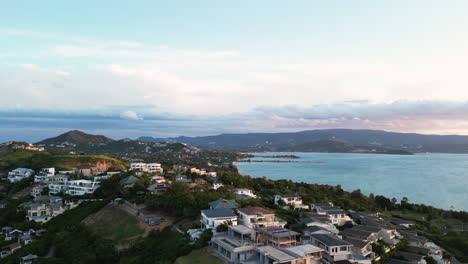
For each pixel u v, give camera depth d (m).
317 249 77.56
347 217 123.56
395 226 131.00
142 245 95.50
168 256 83.44
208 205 112.38
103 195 144.50
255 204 123.06
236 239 84.69
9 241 114.56
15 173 194.50
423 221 160.25
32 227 122.50
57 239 104.62
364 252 87.38
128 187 139.38
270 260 70.75
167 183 153.00
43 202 137.62
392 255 94.38
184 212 108.00
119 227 109.44
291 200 148.25
